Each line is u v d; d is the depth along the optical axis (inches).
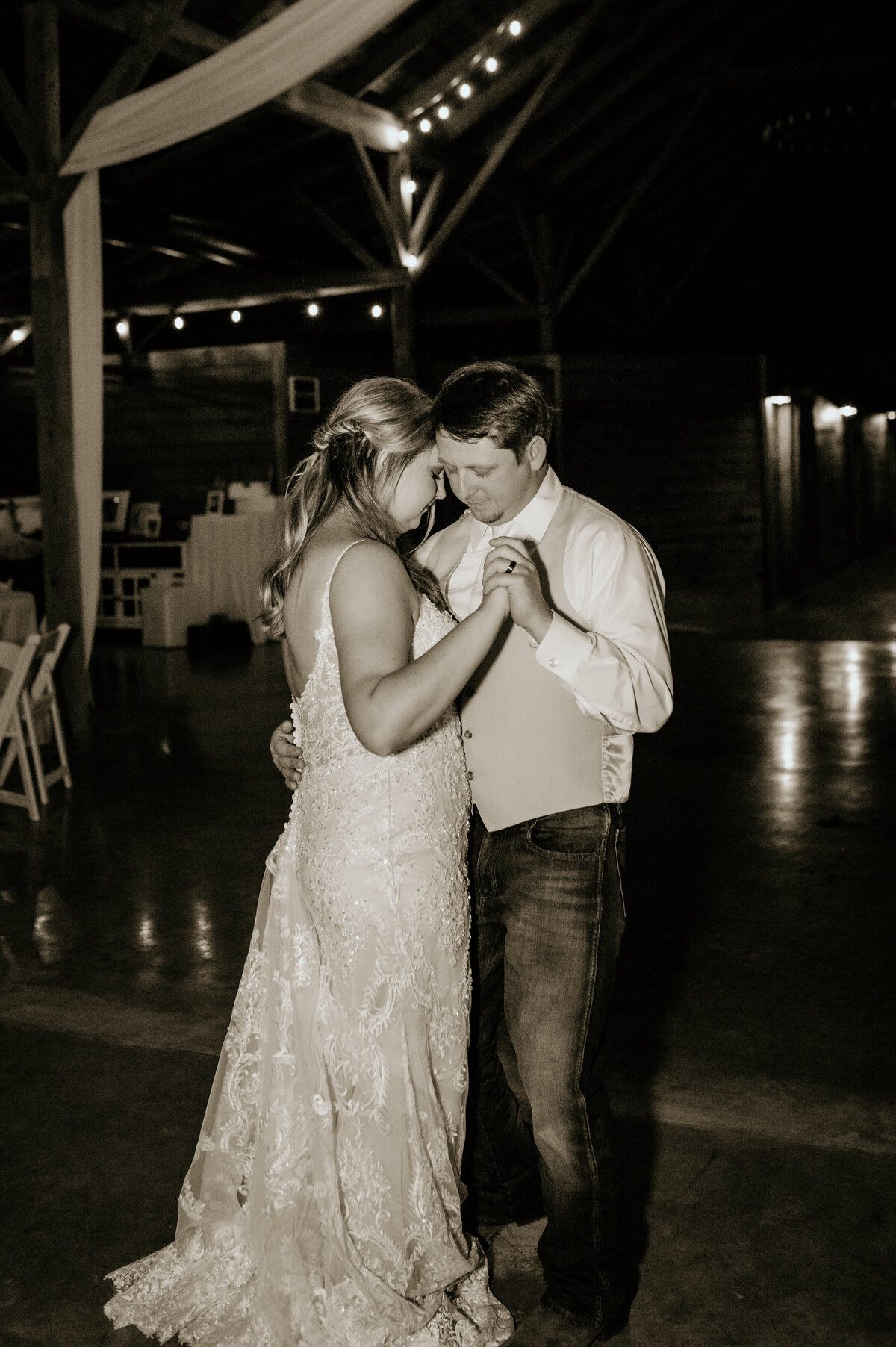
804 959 136.8
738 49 433.4
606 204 522.0
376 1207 71.4
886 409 863.1
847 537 781.9
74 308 292.7
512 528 76.0
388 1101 71.4
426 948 71.6
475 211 480.1
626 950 141.3
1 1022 124.9
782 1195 90.5
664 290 609.0
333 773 70.9
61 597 291.3
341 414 72.7
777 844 181.3
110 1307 78.7
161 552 482.3
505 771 75.0
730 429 541.3
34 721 226.2
